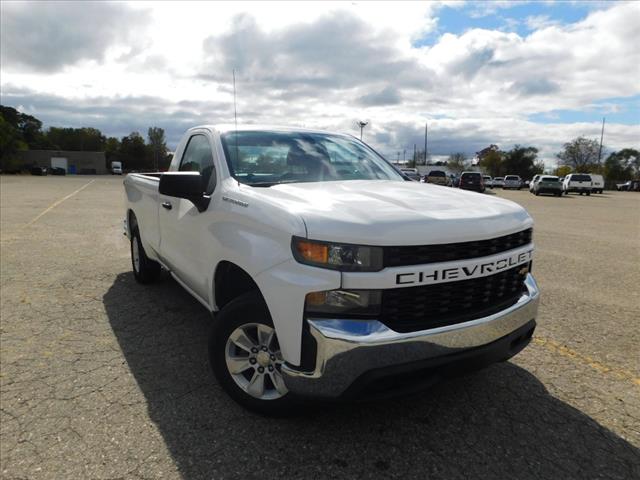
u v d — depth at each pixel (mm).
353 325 2268
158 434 2695
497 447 2607
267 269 2508
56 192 24922
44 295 5293
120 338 4078
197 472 2385
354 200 2662
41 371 3453
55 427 2754
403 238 2293
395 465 2451
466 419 2875
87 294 5340
